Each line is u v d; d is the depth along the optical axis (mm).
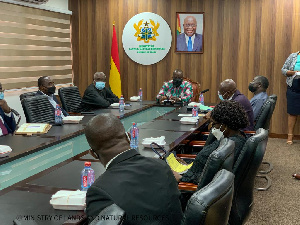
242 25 6426
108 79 7098
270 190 3896
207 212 1058
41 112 4086
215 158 1653
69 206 1539
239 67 6520
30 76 6086
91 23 7020
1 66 5504
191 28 6641
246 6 6371
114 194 1217
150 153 2531
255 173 2062
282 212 3320
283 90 6320
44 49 6375
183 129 3453
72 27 7090
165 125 3664
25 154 2506
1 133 3564
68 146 2783
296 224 3068
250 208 2113
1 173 2102
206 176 1677
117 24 6918
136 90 7016
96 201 1222
